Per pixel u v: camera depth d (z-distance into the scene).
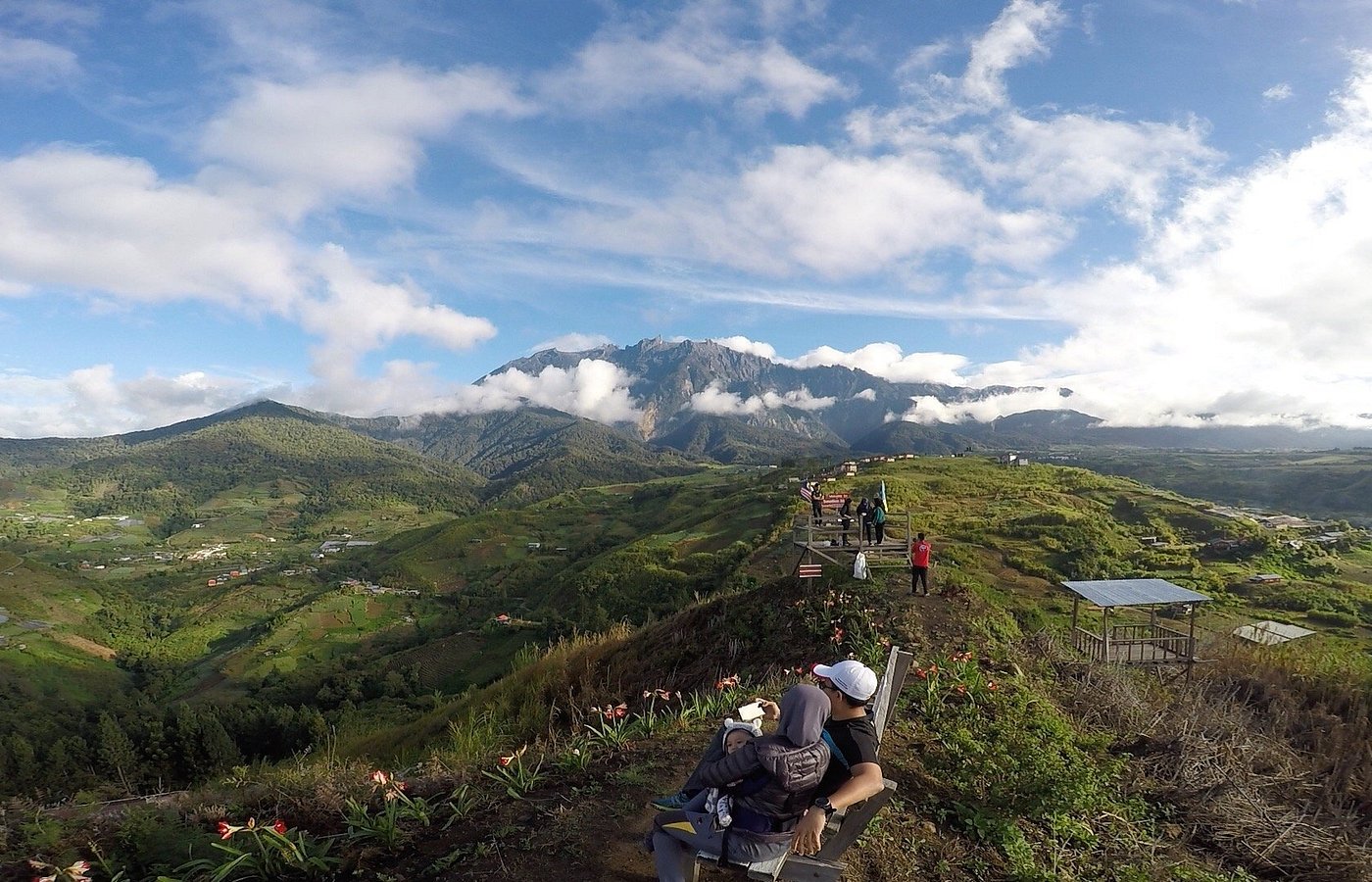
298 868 4.23
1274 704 10.42
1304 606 39.12
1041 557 44.25
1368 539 58.47
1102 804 6.45
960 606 13.64
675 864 3.48
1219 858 6.21
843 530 17.52
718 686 8.61
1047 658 11.67
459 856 4.36
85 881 3.85
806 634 13.39
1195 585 43.09
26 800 5.06
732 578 36.78
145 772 28.59
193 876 4.16
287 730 38.19
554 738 6.91
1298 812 6.88
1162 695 10.87
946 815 5.61
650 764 5.77
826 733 3.57
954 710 7.97
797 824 3.27
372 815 4.98
